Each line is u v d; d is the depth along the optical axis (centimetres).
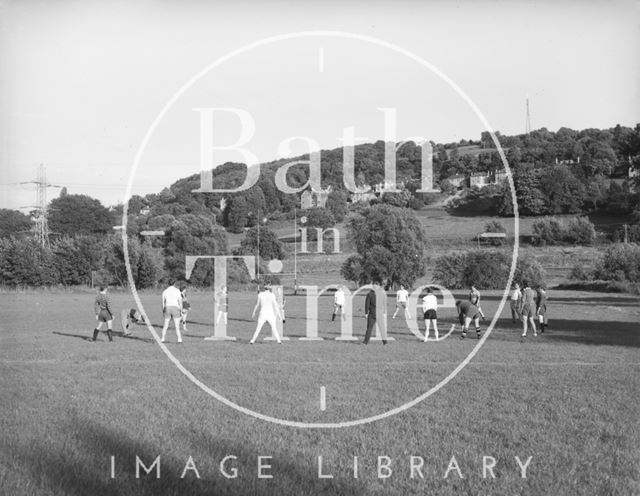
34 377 1725
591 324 3372
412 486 953
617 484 957
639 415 1325
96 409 1367
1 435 1170
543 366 1930
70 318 3806
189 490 934
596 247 8850
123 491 922
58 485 940
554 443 1145
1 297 6144
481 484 958
